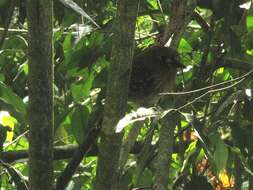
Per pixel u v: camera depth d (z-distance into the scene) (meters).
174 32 7.09
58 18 8.91
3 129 8.02
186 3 7.06
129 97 8.29
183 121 9.26
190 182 7.38
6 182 9.34
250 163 7.93
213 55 8.66
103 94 8.30
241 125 8.32
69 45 8.51
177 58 8.55
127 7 5.85
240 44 8.13
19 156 8.74
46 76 6.03
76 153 7.36
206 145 6.04
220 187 8.46
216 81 9.29
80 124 8.23
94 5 8.98
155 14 9.05
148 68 8.26
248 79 7.48
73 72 8.77
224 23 8.08
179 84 9.59
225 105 6.98
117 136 6.03
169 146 6.45
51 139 6.16
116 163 6.11
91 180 9.77
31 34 5.94
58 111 9.43
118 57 5.89
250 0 7.81
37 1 5.86
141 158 7.29
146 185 8.62
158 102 8.40
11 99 8.05
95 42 8.33
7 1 7.90
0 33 9.68
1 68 9.92
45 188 6.20
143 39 9.34
